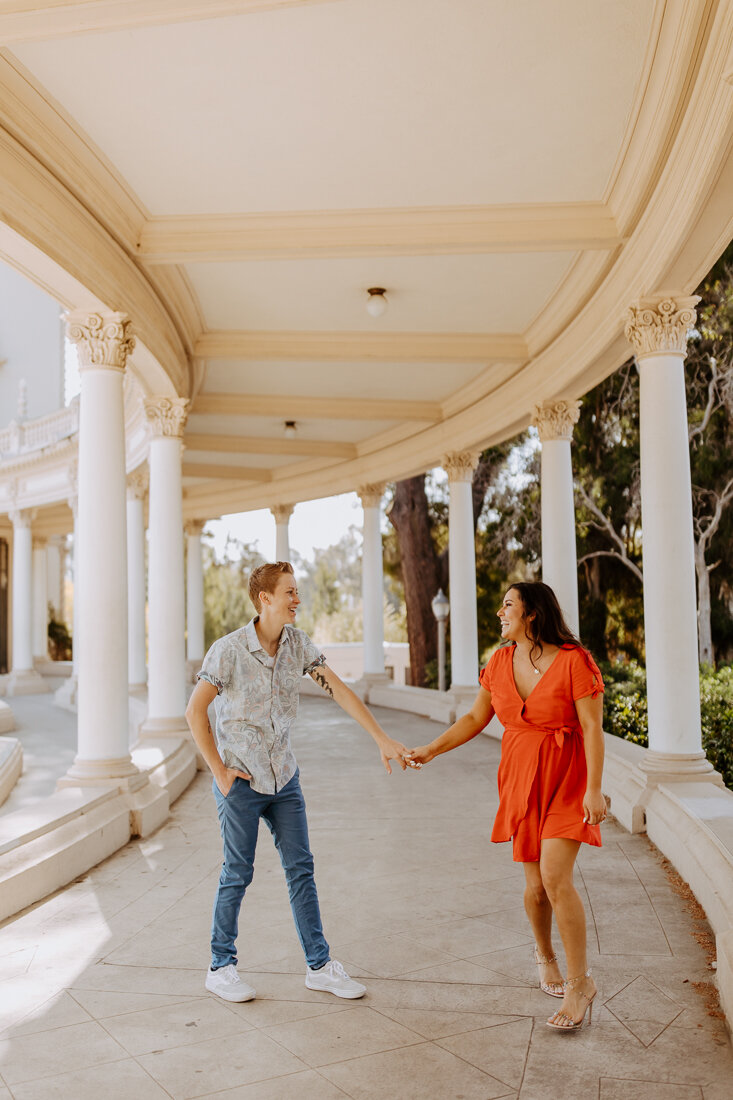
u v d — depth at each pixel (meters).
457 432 15.01
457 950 4.98
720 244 6.63
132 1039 3.94
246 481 22.97
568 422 11.44
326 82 5.69
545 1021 4.05
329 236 7.70
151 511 11.31
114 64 5.44
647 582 7.80
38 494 26.27
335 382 13.79
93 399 7.91
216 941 4.43
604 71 5.61
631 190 6.95
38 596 33.97
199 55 5.36
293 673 4.43
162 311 9.58
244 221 7.68
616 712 14.61
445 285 9.57
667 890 5.97
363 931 5.31
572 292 9.51
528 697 4.14
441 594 17.92
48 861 6.10
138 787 7.95
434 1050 3.79
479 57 5.44
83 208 6.96
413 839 7.64
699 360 17.84
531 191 7.29
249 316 10.59
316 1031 3.99
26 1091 3.50
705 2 4.65
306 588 53.69
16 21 4.53
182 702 11.45
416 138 6.41
